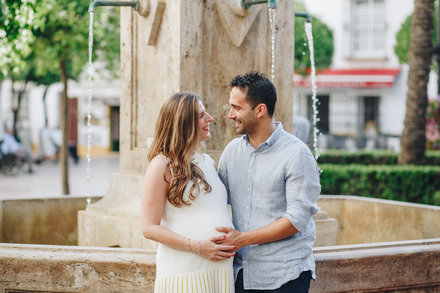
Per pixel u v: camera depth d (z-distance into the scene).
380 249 3.26
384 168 8.27
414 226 4.98
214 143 4.07
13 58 5.98
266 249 2.49
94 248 3.09
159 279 2.46
